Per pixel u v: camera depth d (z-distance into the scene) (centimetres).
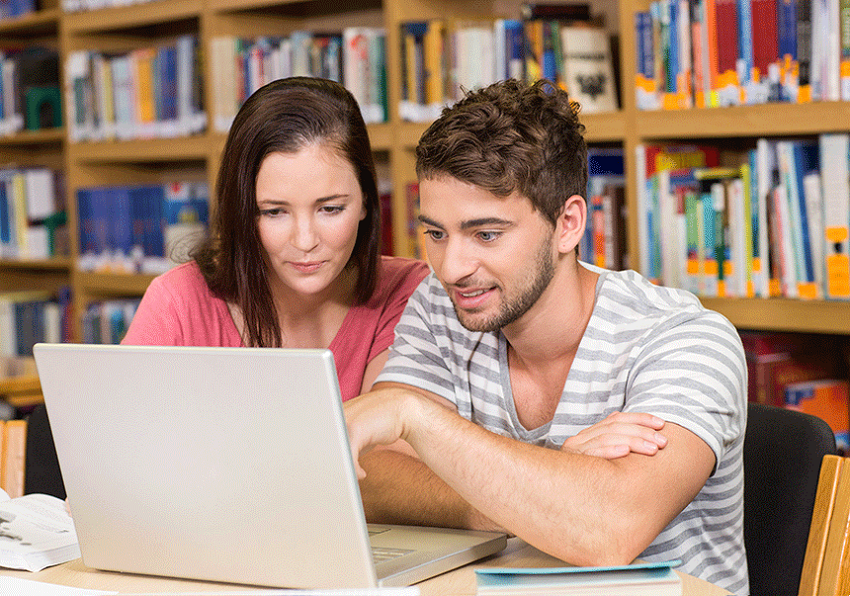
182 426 98
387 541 113
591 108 247
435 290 145
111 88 349
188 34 373
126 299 372
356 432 105
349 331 165
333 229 145
